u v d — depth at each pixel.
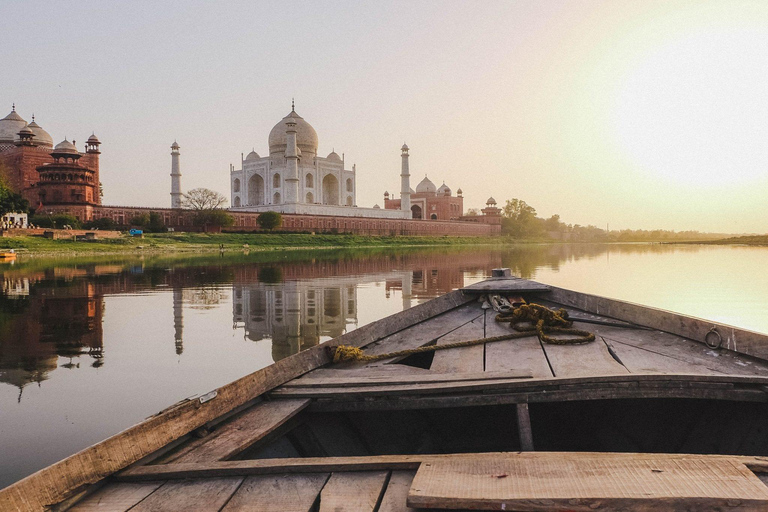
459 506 2.01
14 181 55.97
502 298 6.53
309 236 59.12
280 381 3.78
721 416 3.84
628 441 3.98
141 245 43.53
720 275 20.38
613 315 5.85
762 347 4.13
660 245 70.94
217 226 56.00
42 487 2.17
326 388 3.70
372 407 3.53
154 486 2.45
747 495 1.94
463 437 4.22
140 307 12.29
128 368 6.89
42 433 4.73
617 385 3.49
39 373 6.69
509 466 2.29
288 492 2.33
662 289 15.54
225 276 20.44
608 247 63.97
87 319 10.67
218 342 8.51
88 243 40.81
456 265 27.70
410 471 2.45
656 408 4.04
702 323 4.77
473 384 3.48
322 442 3.54
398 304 12.66
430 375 3.83
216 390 3.16
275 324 10.07
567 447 4.08
